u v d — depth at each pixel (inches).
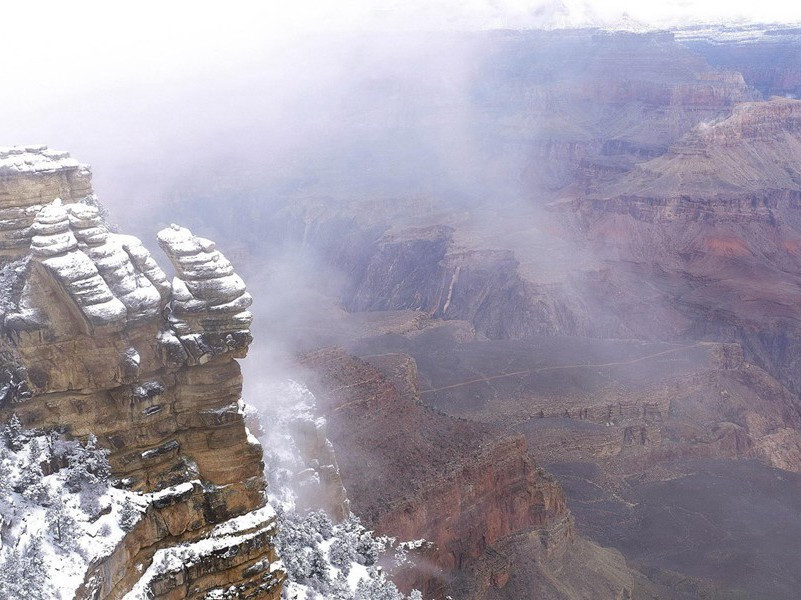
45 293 831.7
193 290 876.6
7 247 867.4
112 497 833.5
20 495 795.4
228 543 888.9
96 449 843.4
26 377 831.7
